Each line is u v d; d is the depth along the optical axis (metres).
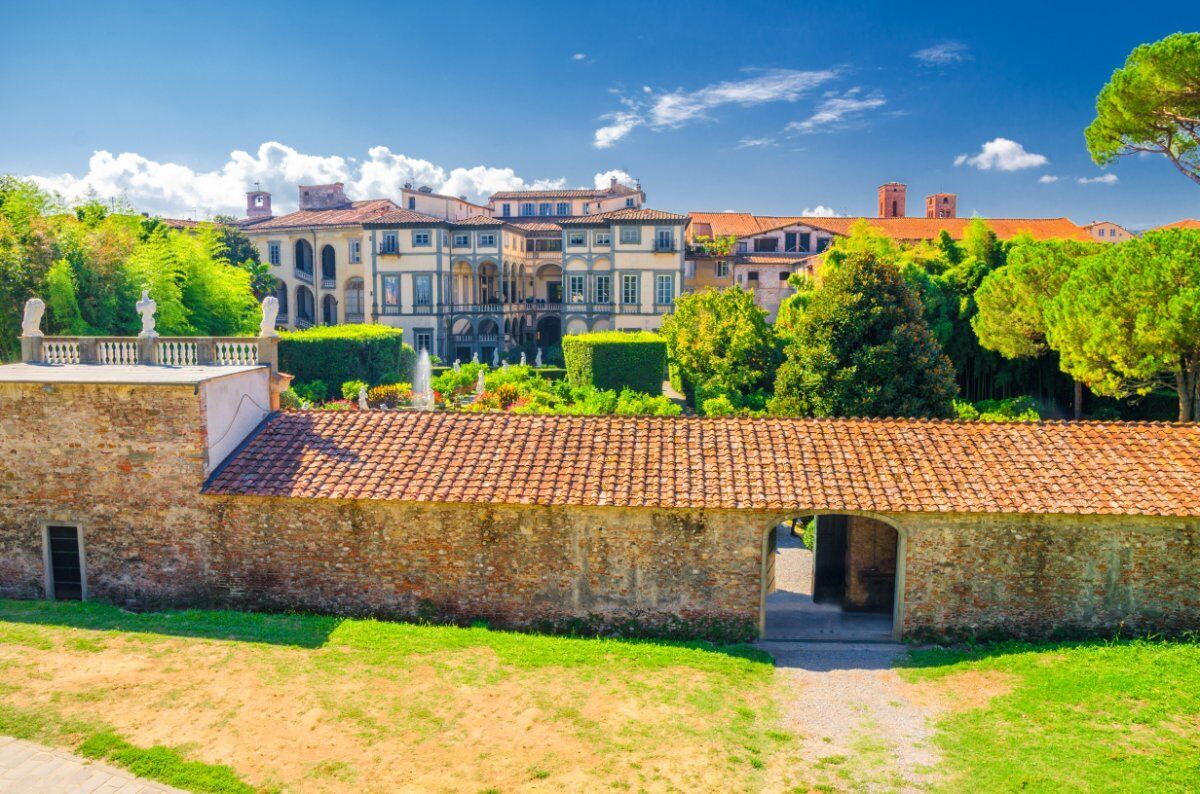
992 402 37.25
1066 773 10.95
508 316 72.31
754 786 10.69
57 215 38.59
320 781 10.38
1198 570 14.98
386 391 39.84
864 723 12.51
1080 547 15.12
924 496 15.12
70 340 19.27
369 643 14.48
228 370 17.78
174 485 16.47
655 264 65.56
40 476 16.86
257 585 16.45
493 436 17.41
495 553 15.83
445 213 80.88
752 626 15.59
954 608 15.45
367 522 16.06
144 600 16.81
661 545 15.53
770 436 17.03
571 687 13.20
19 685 12.44
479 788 10.37
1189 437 16.47
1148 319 24.91
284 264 77.81
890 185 92.50
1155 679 13.31
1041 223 76.44
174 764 10.53
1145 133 33.31
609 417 17.94
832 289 25.06
